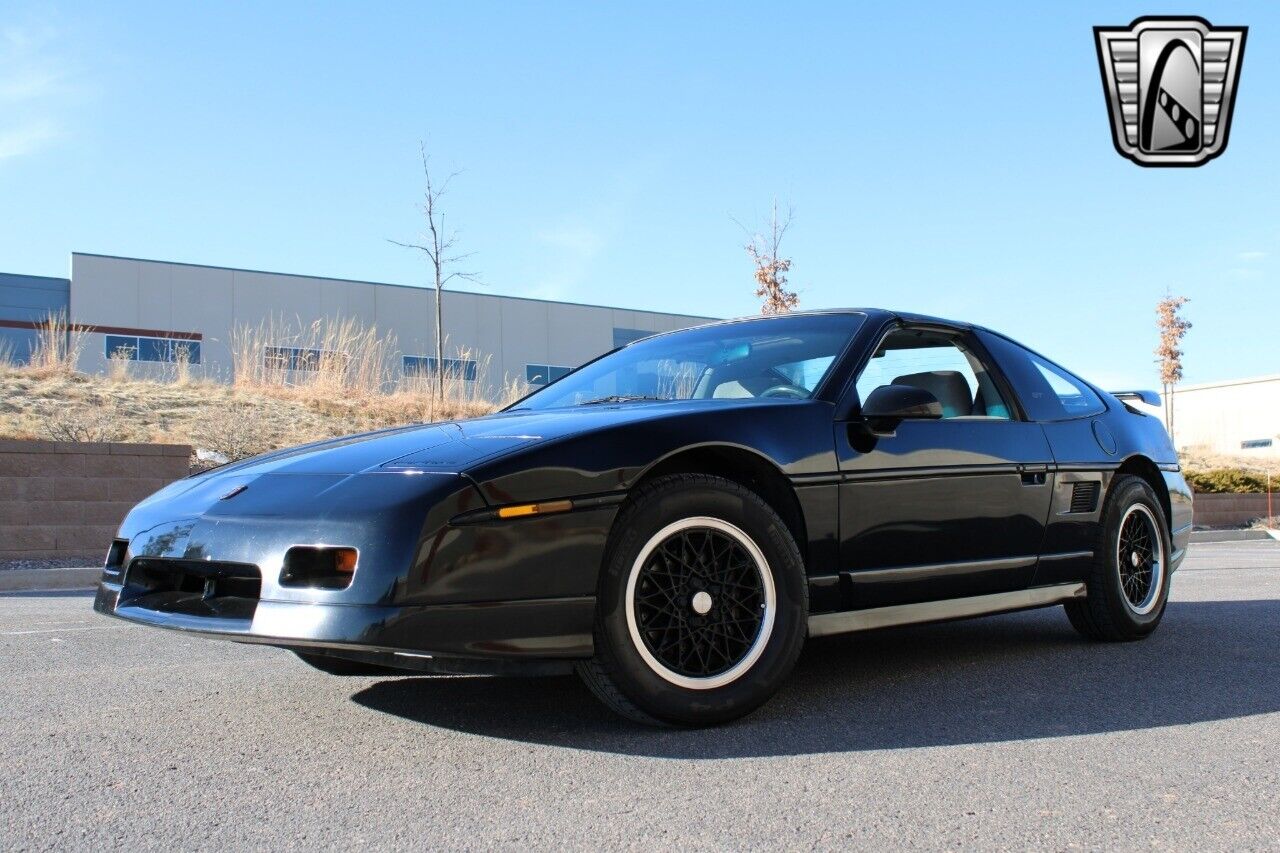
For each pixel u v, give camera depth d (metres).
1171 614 5.00
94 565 8.84
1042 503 3.62
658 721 2.63
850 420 3.10
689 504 2.66
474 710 2.93
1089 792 2.16
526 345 33.06
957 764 2.36
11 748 2.56
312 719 2.84
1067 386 4.13
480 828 1.95
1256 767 2.34
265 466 2.88
